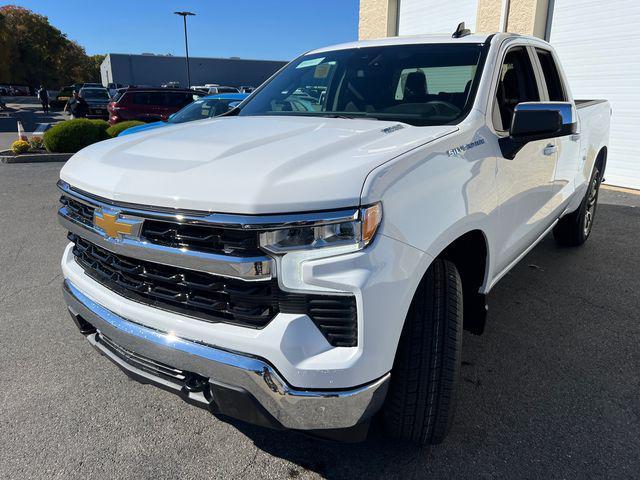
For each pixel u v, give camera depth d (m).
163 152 2.04
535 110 2.34
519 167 2.71
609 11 8.70
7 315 3.68
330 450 2.29
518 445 2.30
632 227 6.08
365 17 13.96
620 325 3.50
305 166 1.74
